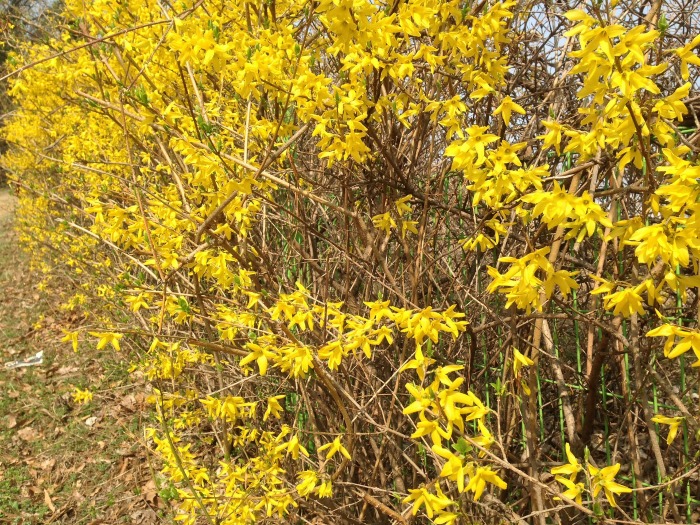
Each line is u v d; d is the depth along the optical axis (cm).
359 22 146
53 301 603
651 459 224
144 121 182
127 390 399
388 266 226
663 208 112
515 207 143
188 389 271
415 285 191
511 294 122
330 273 239
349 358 219
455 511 134
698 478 187
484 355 222
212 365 252
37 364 462
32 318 566
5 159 797
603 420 246
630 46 102
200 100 191
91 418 380
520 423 210
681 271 200
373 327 178
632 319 170
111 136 359
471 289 218
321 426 246
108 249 373
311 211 268
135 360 294
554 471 127
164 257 192
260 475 191
